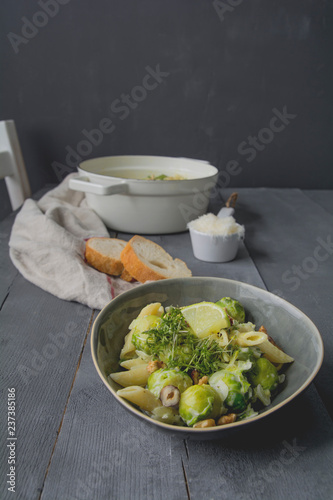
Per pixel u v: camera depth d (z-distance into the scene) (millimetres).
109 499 512
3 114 2029
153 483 533
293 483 533
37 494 517
